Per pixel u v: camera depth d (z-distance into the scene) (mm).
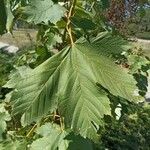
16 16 244
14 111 200
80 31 240
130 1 896
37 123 266
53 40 265
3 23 209
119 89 200
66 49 210
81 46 211
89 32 241
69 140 236
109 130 888
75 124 193
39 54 270
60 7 211
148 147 966
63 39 248
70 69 204
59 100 198
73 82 200
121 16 895
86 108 195
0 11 210
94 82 200
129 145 913
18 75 265
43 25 281
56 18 209
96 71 203
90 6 287
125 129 952
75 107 195
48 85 202
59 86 202
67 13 242
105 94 197
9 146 267
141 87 386
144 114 1049
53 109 200
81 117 193
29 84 202
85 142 236
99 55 209
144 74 406
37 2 211
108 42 214
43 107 200
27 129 294
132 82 202
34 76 203
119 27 897
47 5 211
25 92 201
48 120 261
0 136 292
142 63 397
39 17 210
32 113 200
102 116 193
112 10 883
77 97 197
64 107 196
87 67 204
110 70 204
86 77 201
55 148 238
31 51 340
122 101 335
